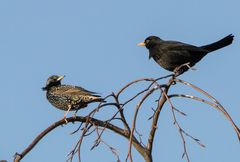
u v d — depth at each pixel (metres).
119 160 8.59
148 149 9.80
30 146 9.53
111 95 9.83
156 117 9.64
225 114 8.40
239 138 8.06
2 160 7.73
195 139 8.14
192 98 9.02
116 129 9.88
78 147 8.78
